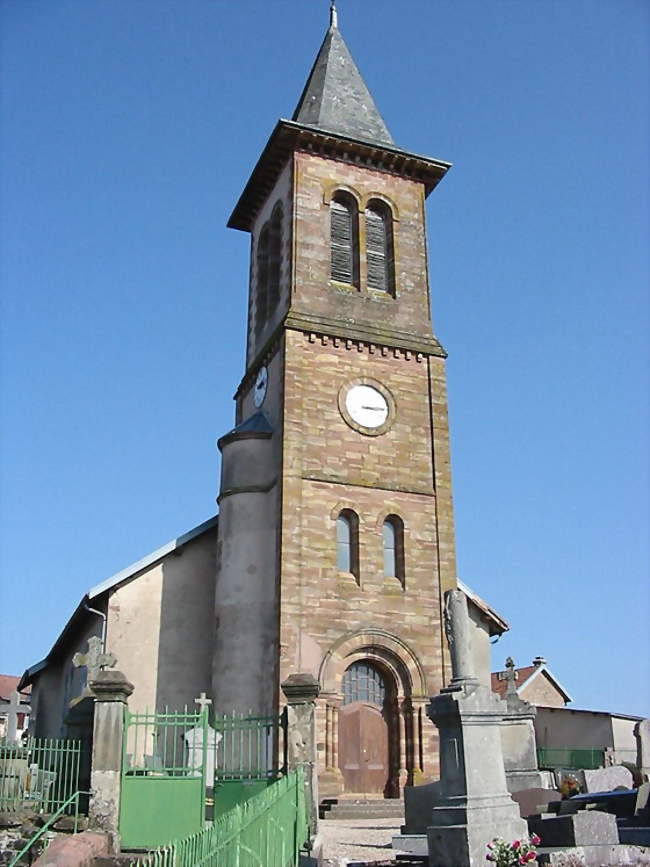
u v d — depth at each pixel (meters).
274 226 30.23
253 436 25.73
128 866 12.52
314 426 25.31
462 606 13.20
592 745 37.44
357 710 23.17
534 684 43.62
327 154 29.27
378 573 24.31
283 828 11.86
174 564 25.55
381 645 23.59
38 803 16.14
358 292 27.83
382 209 29.72
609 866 11.88
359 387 26.31
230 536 24.83
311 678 16.52
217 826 7.49
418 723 23.16
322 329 26.44
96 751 14.11
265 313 29.88
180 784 14.26
